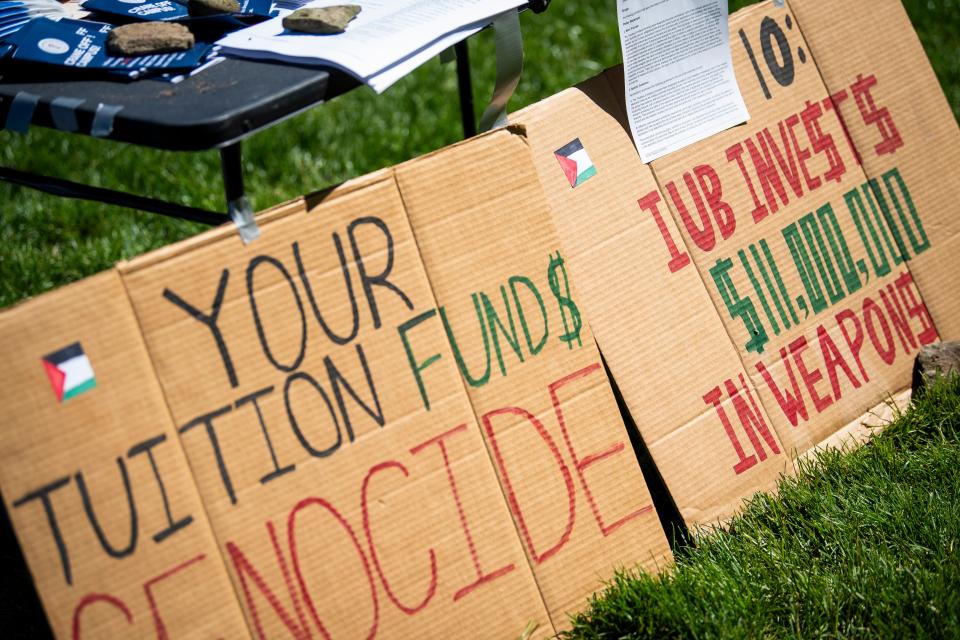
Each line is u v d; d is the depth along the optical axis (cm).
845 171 288
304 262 204
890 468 260
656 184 259
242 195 200
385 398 210
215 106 196
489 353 221
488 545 218
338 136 487
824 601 221
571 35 609
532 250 227
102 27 238
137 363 190
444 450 215
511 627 219
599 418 232
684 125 265
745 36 279
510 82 241
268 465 199
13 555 272
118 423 188
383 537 208
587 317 243
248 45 227
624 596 222
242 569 196
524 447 223
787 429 265
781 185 278
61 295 184
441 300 217
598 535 229
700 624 216
